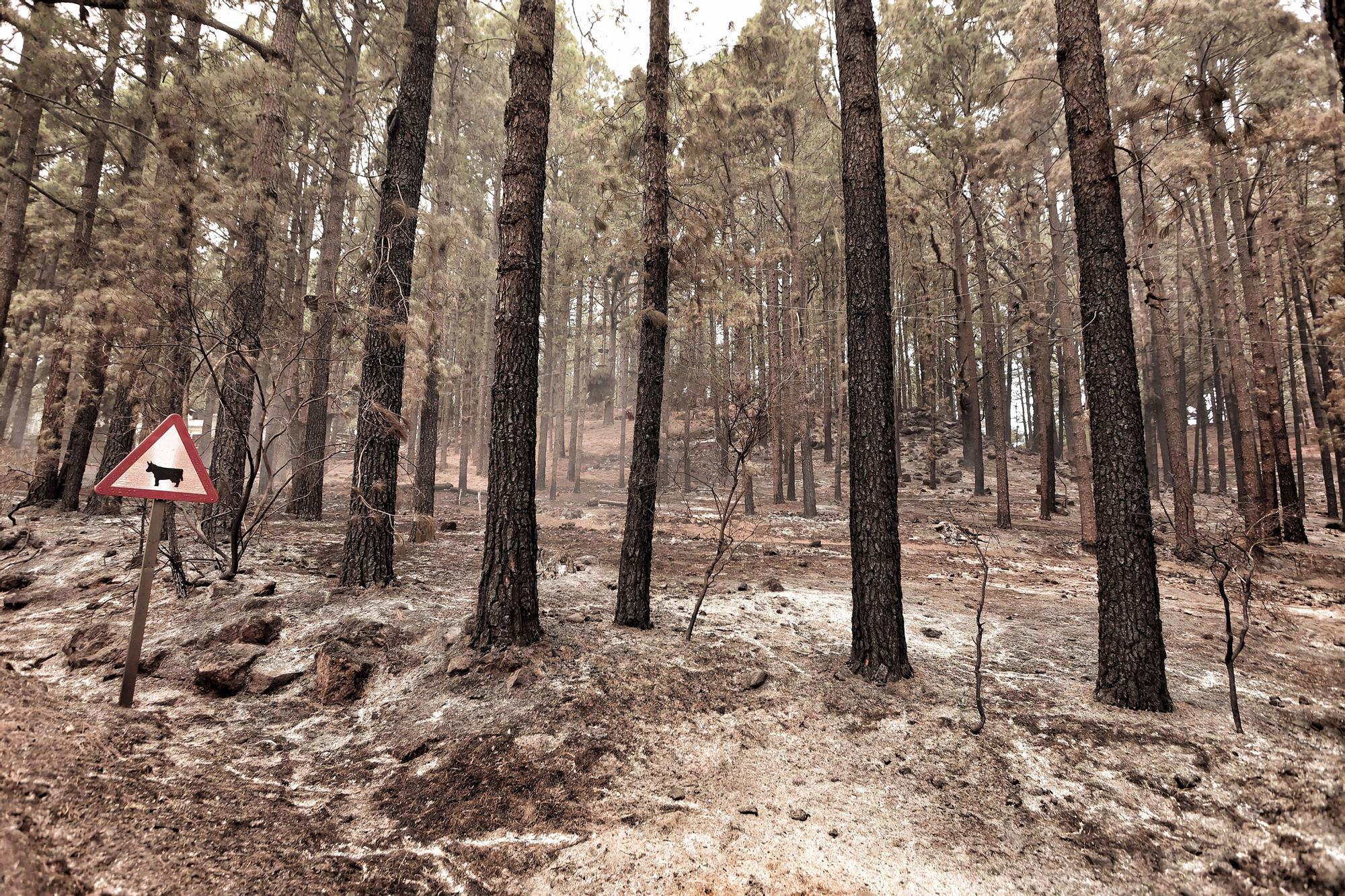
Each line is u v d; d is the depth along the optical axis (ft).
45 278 60.03
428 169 57.93
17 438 70.13
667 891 8.84
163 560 23.43
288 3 32.78
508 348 17.97
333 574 24.41
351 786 11.59
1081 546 42.06
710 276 27.25
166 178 25.17
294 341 23.25
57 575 23.24
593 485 92.73
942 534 48.14
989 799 11.27
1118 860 9.63
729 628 20.20
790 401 59.00
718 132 26.99
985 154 48.29
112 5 26.71
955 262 69.26
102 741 10.94
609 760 12.31
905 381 110.42
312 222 53.11
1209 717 14.23
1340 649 19.83
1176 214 19.51
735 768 12.27
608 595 24.21
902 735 13.52
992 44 52.60
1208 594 29.30
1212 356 84.17
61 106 31.63
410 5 25.85
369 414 23.12
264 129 30.30
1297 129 35.19
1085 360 16.74
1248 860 9.50
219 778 10.97
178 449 14.03
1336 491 78.69
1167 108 16.37
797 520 56.29
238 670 15.42
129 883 7.26
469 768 11.93
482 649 16.53
